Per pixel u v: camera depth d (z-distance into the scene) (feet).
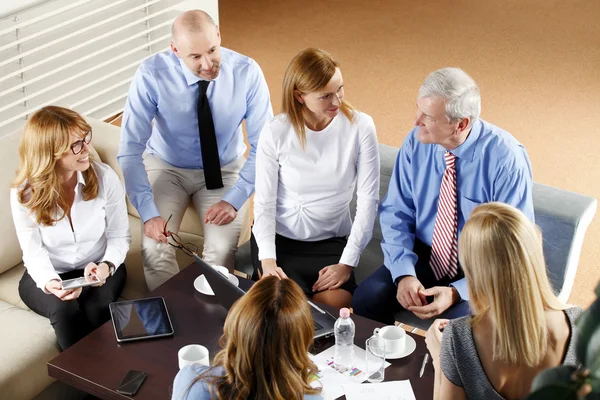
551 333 5.65
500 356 5.65
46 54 14.24
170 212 11.17
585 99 18.40
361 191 9.93
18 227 9.43
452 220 9.24
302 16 23.06
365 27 22.44
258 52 20.54
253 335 5.17
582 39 21.84
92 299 9.50
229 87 11.07
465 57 20.61
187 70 10.82
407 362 7.56
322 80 8.95
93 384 7.40
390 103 18.17
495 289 5.52
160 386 7.34
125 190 10.95
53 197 9.27
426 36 21.91
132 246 11.17
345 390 7.14
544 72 19.79
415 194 9.57
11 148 10.53
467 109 8.56
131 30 15.70
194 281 8.96
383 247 9.76
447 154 9.05
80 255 9.86
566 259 9.51
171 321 8.30
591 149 16.22
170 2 15.94
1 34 12.88
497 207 5.67
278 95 18.24
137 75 10.90
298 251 10.20
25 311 9.81
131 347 7.88
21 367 8.99
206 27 10.19
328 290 9.69
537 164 15.62
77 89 14.39
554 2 24.38
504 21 23.00
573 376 2.14
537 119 17.44
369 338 7.91
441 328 6.78
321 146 9.66
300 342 5.26
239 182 11.14
